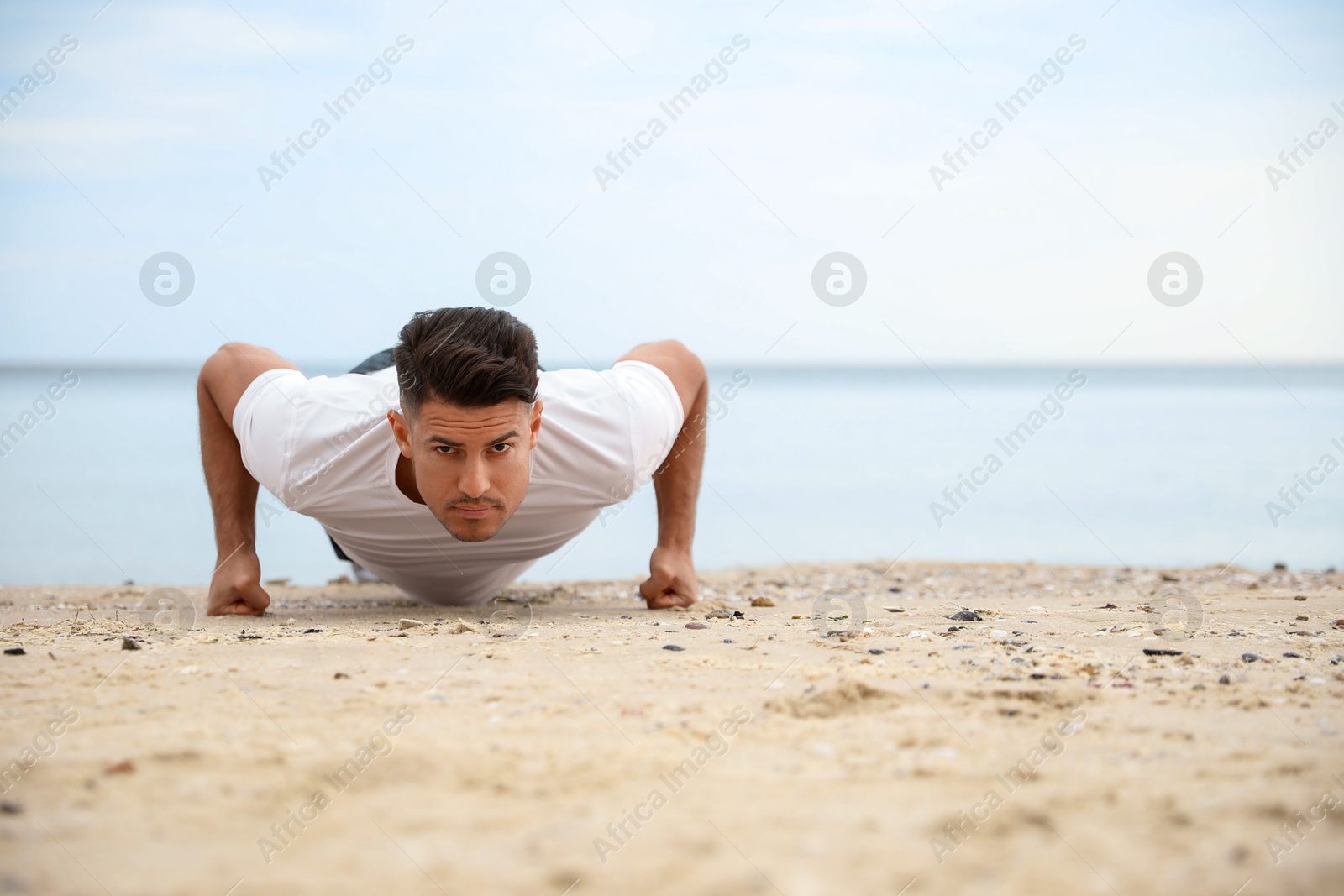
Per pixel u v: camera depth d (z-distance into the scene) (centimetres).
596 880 151
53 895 146
